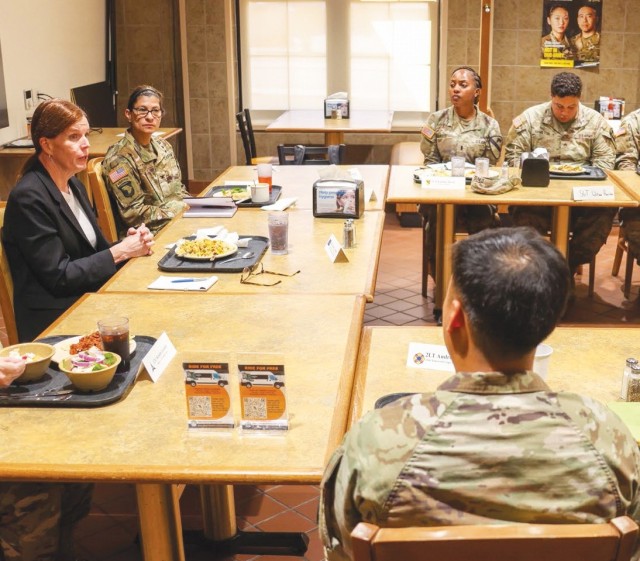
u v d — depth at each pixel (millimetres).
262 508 3141
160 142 4492
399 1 8141
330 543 1376
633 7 8234
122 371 2141
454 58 8320
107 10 8414
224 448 1796
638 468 1291
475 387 1273
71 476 1705
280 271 3105
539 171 4535
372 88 8797
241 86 8797
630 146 5242
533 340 1275
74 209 3320
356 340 2385
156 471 1702
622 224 5242
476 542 1174
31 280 3139
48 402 1992
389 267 6145
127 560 2832
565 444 1236
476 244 1327
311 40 8719
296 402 1998
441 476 1229
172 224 3824
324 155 7281
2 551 2197
